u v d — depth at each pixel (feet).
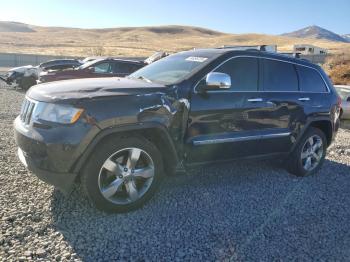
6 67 144.36
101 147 12.86
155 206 14.51
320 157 20.18
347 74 103.71
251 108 16.26
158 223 13.17
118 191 13.79
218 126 15.33
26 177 16.43
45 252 10.88
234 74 16.14
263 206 15.31
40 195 14.64
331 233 13.42
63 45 360.69
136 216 13.56
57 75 47.44
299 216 14.62
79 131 12.23
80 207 13.88
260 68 17.15
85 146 12.35
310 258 11.71
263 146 17.21
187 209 14.47
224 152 15.85
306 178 19.53
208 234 12.68
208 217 13.92
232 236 12.67
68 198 14.52
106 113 12.57
